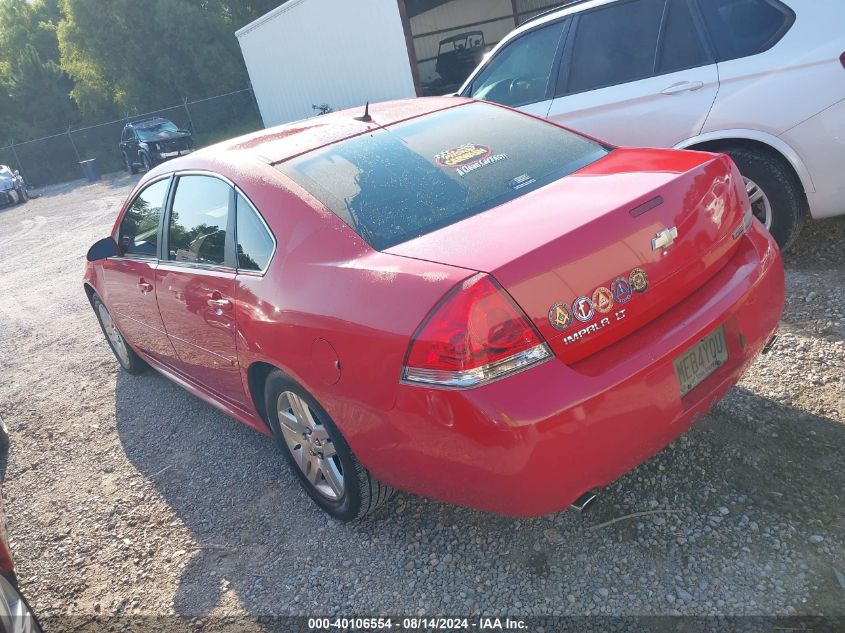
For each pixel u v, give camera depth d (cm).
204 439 402
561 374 203
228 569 288
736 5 411
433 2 1828
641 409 213
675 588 227
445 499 233
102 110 3731
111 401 490
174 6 3259
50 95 4019
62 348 637
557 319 205
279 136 336
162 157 2331
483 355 198
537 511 212
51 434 458
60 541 336
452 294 202
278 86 1895
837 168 385
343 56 1609
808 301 381
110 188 2302
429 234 244
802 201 412
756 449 279
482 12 1897
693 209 242
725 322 245
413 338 209
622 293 218
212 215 322
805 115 383
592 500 218
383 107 363
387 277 224
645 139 443
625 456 214
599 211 223
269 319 269
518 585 243
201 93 3388
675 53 430
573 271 209
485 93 538
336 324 235
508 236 221
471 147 301
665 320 229
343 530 293
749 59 401
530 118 332
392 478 244
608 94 453
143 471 383
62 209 1978
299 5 1648
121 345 509
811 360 327
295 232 269
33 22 4559
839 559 224
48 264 1100
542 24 499
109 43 3353
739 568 229
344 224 258
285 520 310
